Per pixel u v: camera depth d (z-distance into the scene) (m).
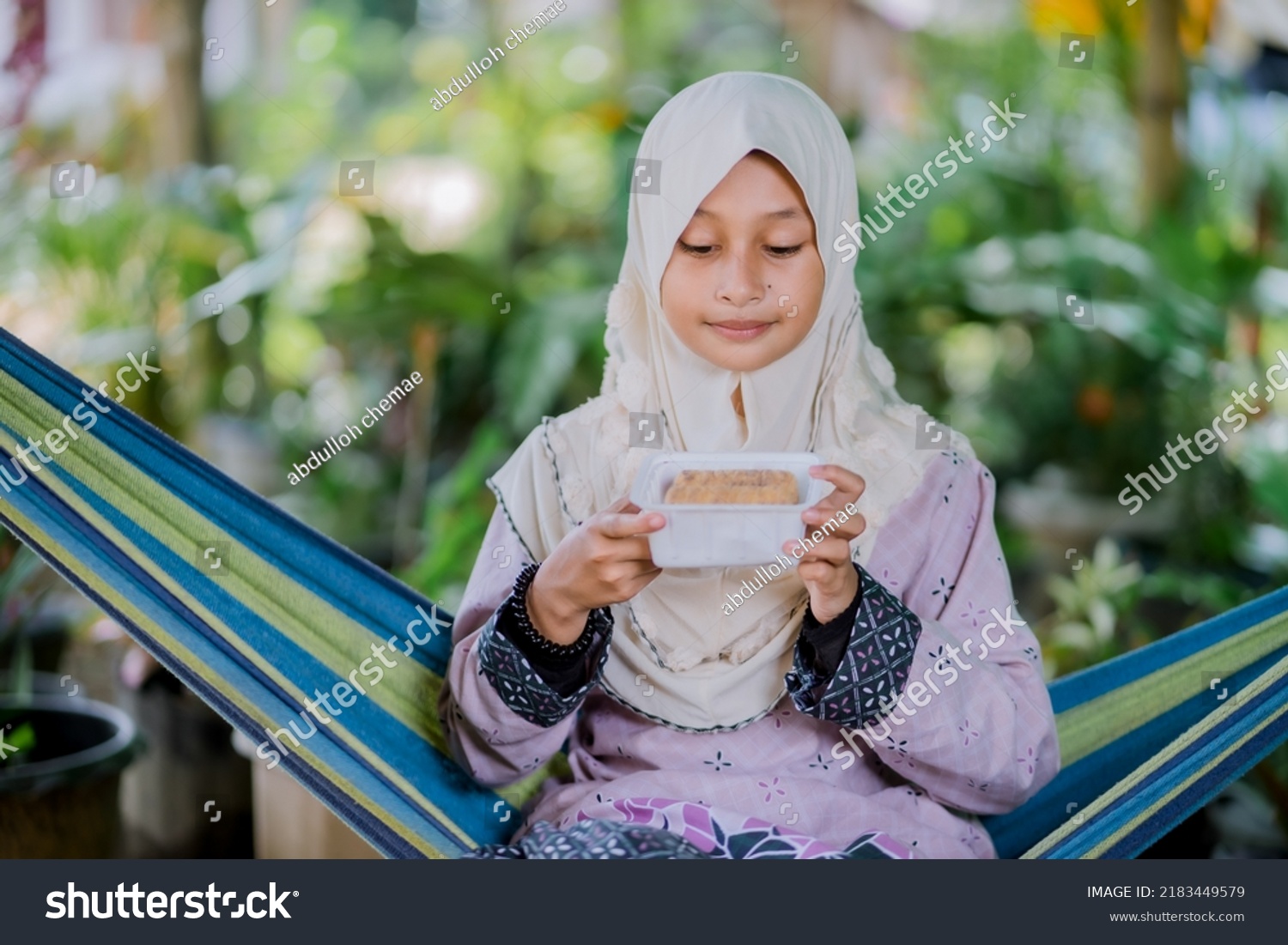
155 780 2.54
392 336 3.70
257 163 4.16
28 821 2.21
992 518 1.64
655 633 1.55
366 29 4.55
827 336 1.63
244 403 3.70
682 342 1.61
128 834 2.55
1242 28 3.93
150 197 3.52
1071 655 2.77
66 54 3.79
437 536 3.10
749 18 4.44
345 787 1.63
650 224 1.58
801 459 1.43
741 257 1.57
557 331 3.65
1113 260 3.66
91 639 2.95
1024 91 4.08
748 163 1.56
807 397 1.63
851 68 4.29
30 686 2.80
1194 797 1.64
